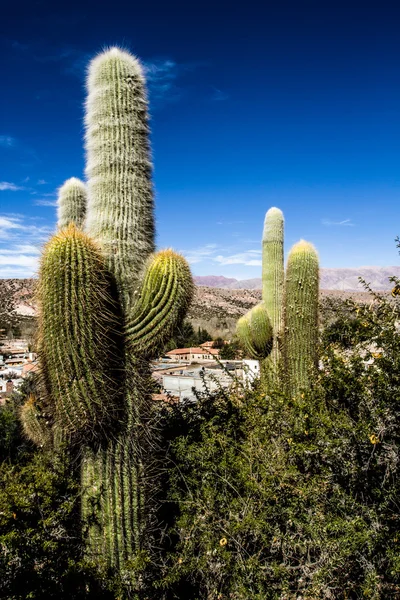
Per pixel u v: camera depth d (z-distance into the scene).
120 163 3.54
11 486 3.27
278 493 3.14
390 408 3.18
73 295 2.88
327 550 2.72
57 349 2.92
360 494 3.12
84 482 3.24
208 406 4.96
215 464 3.73
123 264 3.40
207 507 3.25
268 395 4.14
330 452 3.19
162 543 3.45
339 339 4.32
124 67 3.65
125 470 3.25
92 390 2.98
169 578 2.91
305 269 5.26
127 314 3.33
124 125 3.58
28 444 6.30
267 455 3.61
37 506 2.99
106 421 3.13
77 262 2.93
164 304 3.26
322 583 2.61
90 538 3.16
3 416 6.93
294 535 2.93
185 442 4.02
